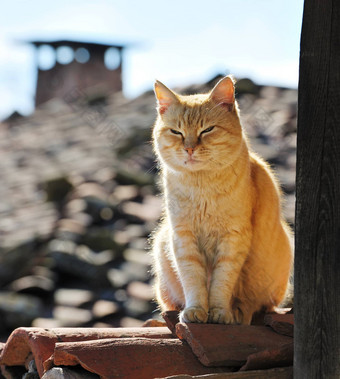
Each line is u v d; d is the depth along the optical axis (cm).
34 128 1222
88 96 1235
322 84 265
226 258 384
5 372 354
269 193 412
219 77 1011
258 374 286
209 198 386
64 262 630
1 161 1059
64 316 565
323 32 264
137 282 610
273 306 425
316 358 269
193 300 375
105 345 293
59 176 799
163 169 425
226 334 311
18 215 782
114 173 800
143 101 1114
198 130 403
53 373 292
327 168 265
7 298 583
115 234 681
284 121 868
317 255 267
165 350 298
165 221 446
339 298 263
